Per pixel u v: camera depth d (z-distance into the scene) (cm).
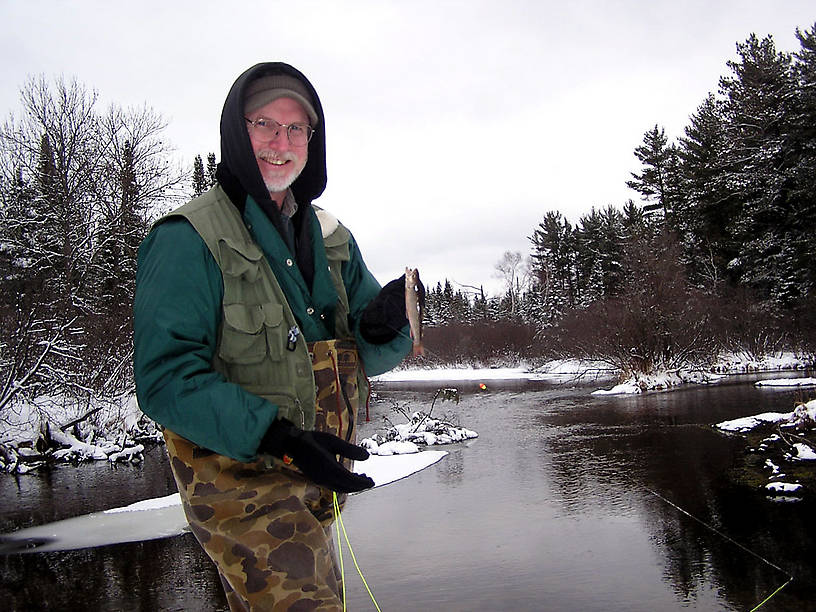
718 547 559
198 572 565
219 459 164
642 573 509
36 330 1388
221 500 163
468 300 6781
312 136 197
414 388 2833
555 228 5819
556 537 615
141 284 164
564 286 5588
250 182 177
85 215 1998
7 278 1447
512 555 568
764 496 710
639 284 2469
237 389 154
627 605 449
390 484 905
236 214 177
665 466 906
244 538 163
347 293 216
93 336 1602
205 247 165
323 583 168
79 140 2072
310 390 175
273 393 169
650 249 2531
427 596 480
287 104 187
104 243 1961
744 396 1684
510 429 1404
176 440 167
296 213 198
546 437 1259
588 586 488
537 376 3328
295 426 159
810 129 2927
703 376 2269
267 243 178
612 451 1058
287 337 173
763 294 3108
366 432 1449
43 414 1370
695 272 3603
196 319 159
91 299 1881
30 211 1902
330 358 186
